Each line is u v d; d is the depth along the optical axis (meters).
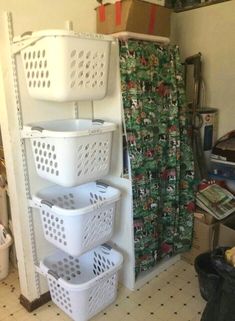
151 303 1.81
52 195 1.76
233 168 2.12
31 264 1.72
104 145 1.51
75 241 1.48
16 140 1.54
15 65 1.46
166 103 1.84
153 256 1.98
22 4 1.44
